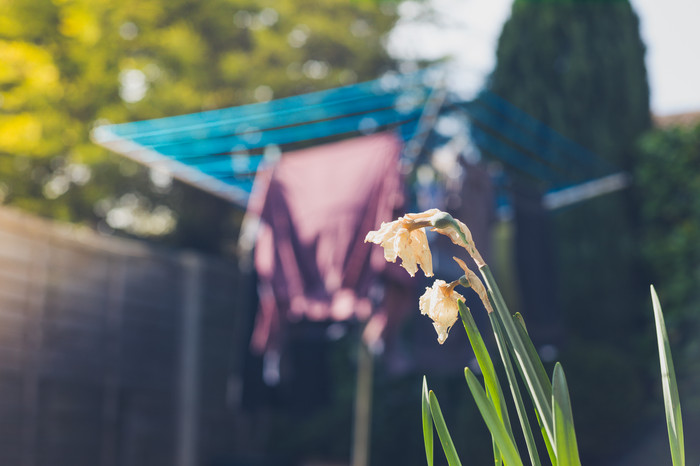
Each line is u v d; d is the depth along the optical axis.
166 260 7.59
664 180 8.12
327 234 4.57
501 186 6.00
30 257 6.04
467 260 4.95
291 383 5.77
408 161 5.07
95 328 6.66
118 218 11.20
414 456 7.66
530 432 0.72
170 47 10.20
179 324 7.69
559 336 6.18
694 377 7.57
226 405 8.34
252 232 5.12
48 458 6.10
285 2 11.12
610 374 6.71
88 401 6.54
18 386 5.87
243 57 10.57
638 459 6.93
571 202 7.60
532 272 6.05
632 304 8.06
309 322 4.93
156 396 7.34
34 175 10.53
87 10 9.99
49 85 9.77
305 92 11.30
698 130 8.07
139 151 5.34
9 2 9.81
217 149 5.48
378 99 5.38
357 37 11.51
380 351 4.43
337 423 8.43
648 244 8.14
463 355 4.93
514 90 8.34
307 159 4.80
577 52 8.20
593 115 8.16
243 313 5.11
